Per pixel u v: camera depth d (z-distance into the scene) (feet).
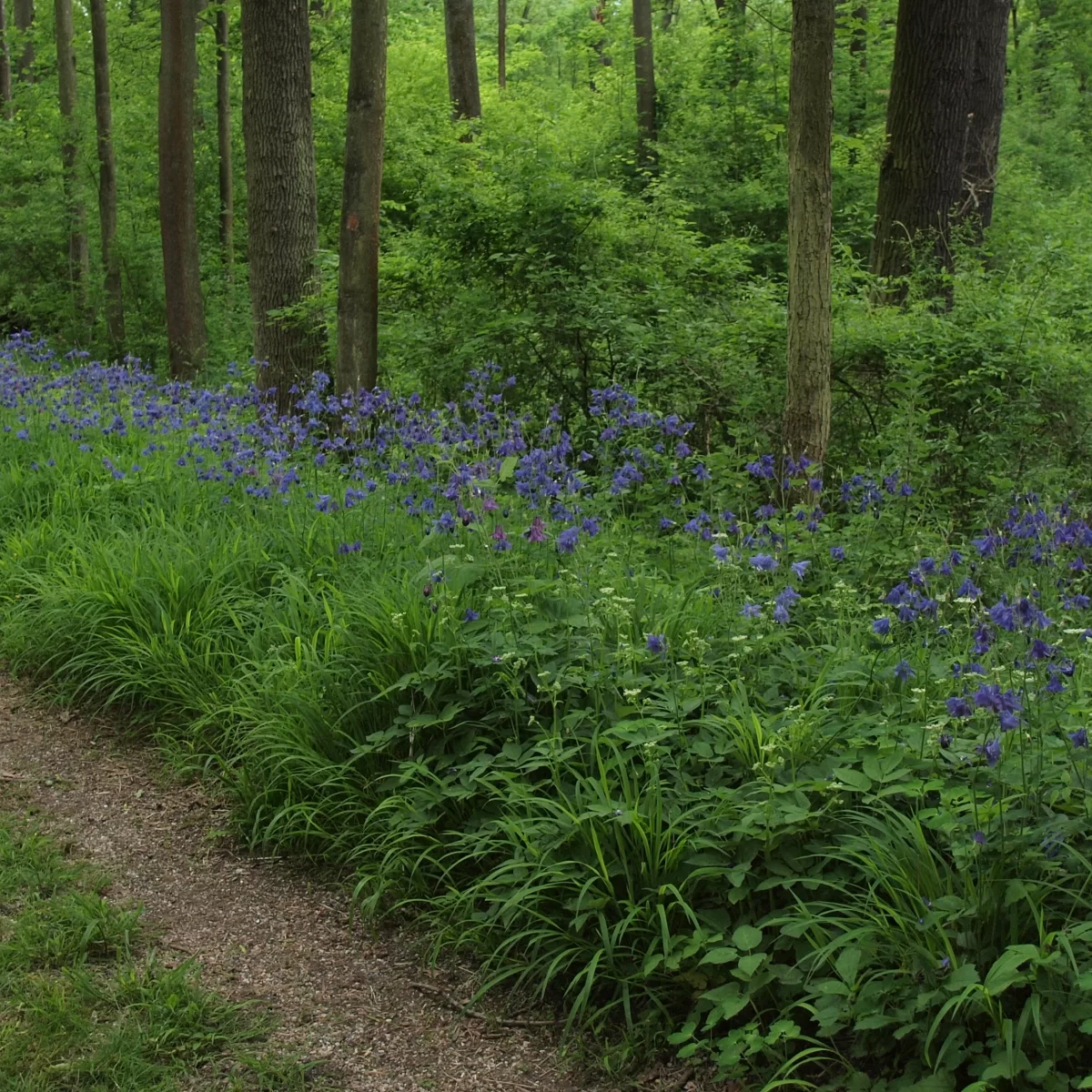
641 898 10.73
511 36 124.77
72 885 12.53
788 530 17.51
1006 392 25.62
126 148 62.64
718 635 14.38
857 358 26.99
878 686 12.71
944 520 21.47
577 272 29.19
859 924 9.78
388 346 32.12
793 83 22.40
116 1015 10.23
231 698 16.02
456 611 13.96
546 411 28.53
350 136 29.43
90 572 19.16
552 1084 9.71
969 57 37.73
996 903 9.02
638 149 62.23
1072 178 69.82
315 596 17.39
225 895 12.75
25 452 27.22
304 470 23.31
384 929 12.08
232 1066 9.72
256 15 34.37
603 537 18.01
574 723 12.30
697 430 27.66
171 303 47.57
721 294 31.50
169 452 25.96
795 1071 9.36
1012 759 10.28
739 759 11.48
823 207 22.63
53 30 76.13
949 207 38.32
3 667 19.06
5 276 60.49
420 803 12.67
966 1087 8.05
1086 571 14.75
